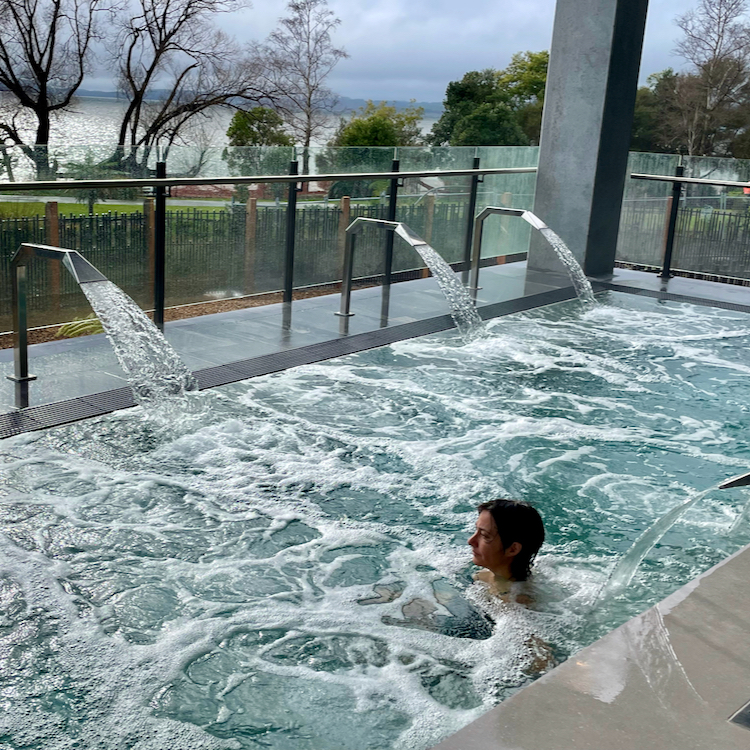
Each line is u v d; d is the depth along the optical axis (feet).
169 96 55.93
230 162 20.85
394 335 18.98
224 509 10.36
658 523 8.95
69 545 9.28
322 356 17.06
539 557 9.53
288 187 21.25
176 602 8.32
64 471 11.10
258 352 17.02
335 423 13.43
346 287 19.57
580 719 4.77
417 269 25.73
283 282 21.75
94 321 18.06
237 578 8.82
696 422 14.25
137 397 13.25
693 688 5.17
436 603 8.50
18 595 8.25
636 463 12.41
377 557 9.41
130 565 8.96
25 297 13.83
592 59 25.17
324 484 11.20
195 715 6.69
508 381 16.07
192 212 19.35
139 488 10.77
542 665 7.50
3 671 7.11
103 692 6.91
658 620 6.06
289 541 9.67
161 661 7.36
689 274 27.73
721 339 20.01
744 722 4.83
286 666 7.36
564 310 22.52
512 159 28.40
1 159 20.12
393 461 12.07
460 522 10.36
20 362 14.02
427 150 25.22
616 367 17.29
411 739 6.50
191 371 15.40
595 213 26.32
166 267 19.11
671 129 75.05
